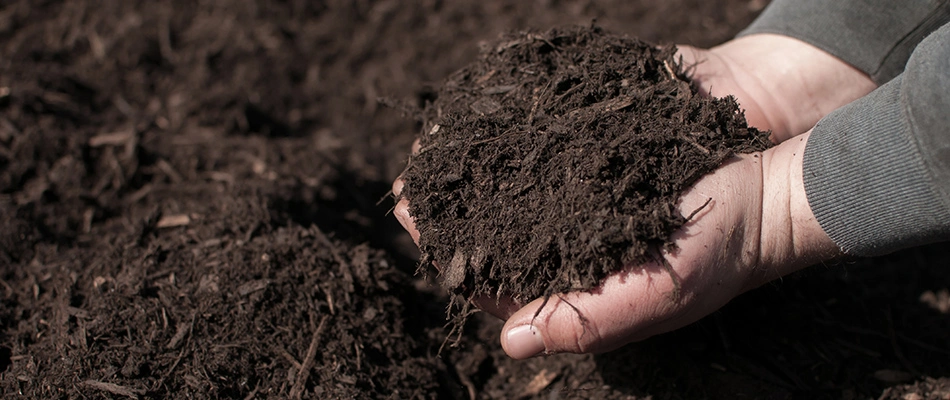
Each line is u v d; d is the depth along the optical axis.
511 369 1.68
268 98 2.56
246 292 1.50
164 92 2.49
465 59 2.69
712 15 2.69
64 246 1.80
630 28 2.64
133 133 2.17
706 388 1.53
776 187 1.21
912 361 1.59
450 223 1.26
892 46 1.49
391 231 2.10
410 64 2.72
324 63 2.76
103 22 2.65
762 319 1.66
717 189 1.18
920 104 1.00
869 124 1.09
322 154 2.31
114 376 1.33
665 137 1.21
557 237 1.16
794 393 1.52
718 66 1.62
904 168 1.03
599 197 1.15
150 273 1.57
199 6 2.80
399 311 1.68
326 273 1.62
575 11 2.80
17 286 1.63
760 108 1.61
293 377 1.41
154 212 1.83
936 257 1.85
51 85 2.30
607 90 1.33
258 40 2.72
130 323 1.43
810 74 1.59
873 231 1.13
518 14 2.84
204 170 2.11
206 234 1.70
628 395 1.56
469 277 1.25
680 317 1.21
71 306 1.50
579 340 1.18
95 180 2.02
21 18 2.60
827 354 1.60
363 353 1.51
